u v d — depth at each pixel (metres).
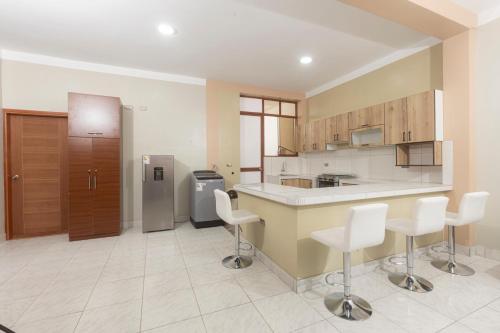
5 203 3.54
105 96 3.68
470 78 2.71
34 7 2.53
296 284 2.09
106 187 3.70
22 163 3.65
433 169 3.16
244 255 2.92
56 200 3.85
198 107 4.70
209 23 2.86
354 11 2.65
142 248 3.21
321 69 4.30
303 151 5.48
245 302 1.96
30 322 1.72
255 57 3.79
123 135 4.18
